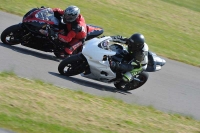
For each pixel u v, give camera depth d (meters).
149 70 30.42
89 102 22.25
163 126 21.58
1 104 18.02
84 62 26.73
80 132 17.66
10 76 23.00
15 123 16.77
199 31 59.81
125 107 23.62
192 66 40.06
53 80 25.20
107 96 25.22
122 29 47.59
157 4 69.19
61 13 30.52
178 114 25.70
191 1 87.06
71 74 27.02
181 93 30.89
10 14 39.53
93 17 48.59
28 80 23.25
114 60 26.91
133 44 25.98
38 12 29.59
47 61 29.06
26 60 27.64
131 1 64.62
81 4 53.47
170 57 41.06
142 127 20.41
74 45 30.53
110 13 53.44
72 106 20.52
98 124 19.14
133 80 28.14
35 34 29.28
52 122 17.84
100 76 27.00
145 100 27.36
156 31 51.94
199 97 31.22
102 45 26.73
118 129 19.23
